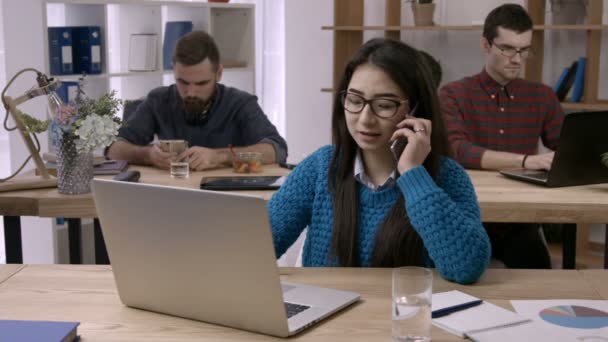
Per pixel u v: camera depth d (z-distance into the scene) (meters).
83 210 2.54
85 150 2.51
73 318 1.49
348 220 1.86
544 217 2.43
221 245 1.36
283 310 1.35
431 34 4.95
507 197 2.49
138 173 2.79
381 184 1.88
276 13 5.48
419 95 1.83
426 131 1.77
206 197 1.34
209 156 3.06
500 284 1.70
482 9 4.79
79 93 2.58
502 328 1.42
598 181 2.65
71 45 3.94
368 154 1.89
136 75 4.43
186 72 3.29
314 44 5.34
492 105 3.46
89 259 3.99
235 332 1.42
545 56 4.63
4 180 2.70
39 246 3.81
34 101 3.74
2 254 4.49
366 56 1.81
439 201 1.70
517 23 3.29
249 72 4.87
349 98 1.80
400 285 1.34
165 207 1.40
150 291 1.50
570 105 4.29
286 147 3.41
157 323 1.47
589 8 4.23
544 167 2.87
